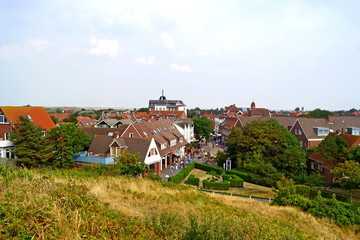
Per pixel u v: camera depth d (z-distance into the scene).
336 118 58.59
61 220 7.34
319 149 35.75
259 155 39.12
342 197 27.84
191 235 8.33
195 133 80.25
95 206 9.28
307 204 21.61
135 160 28.16
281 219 17.47
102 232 7.20
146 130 46.34
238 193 29.97
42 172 17.83
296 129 53.84
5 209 7.09
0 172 13.06
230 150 46.84
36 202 8.28
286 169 39.97
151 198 15.58
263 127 43.44
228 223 10.30
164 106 157.00
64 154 32.28
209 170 44.53
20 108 38.75
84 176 19.50
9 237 6.04
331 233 16.47
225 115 133.25
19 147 29.64
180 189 22.23
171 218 9.62
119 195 14.87
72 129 35.06
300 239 13.04
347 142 36.41
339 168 27.84
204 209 15.76
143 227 8.52
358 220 19.17
